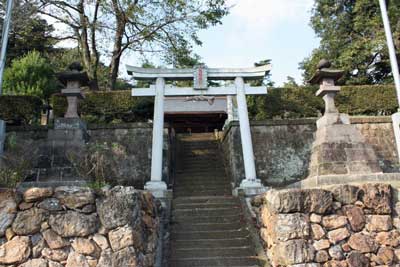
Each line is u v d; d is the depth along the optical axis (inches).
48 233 159.5
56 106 437.4
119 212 162.1
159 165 335.3
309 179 323.0
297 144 428.8
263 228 225.1
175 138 514.0
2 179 175.2
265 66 374.0
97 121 455.8
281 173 416.2
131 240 158.9
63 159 321.1
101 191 166.2
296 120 437.1
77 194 163.8
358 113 467.8
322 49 739.4
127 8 500.4
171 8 514.0
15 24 399.9
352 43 682.2
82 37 550.0
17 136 402.3
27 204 162.9
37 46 765.9
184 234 256.8
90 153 320.2
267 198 210.8
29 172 307.0
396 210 195.6
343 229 187.0
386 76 670.5
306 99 472.4
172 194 341.1
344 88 470.0
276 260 187.0
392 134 438.6
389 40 348.8
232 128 415.5
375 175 312.3
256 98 478.0
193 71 373.4
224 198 317.1
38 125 408.5
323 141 341.4
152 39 546.9
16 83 533.3
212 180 404.8
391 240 188.7
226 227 267.1
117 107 458.6
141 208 185.6
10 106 422.9
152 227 210.1
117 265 154.8
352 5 711.1
